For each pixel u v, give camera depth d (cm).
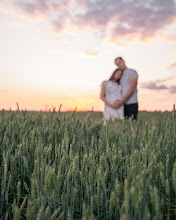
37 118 192
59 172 81
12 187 103
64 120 172
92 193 86
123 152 129
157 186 91
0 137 141
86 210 64
